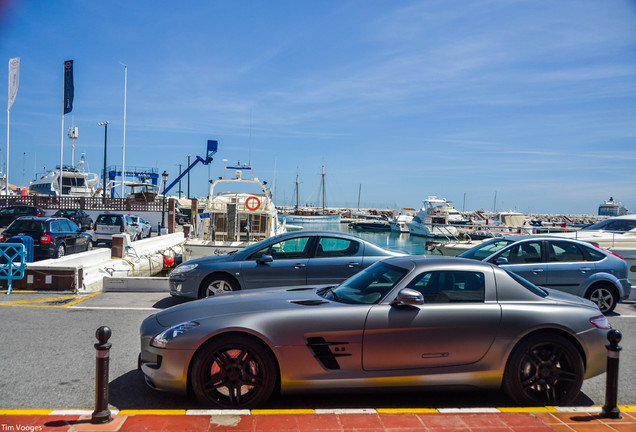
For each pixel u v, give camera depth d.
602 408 4.32
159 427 3.85
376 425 3.97
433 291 4.79
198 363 4.30
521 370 4.58
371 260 8.95
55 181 45.75
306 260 8.88
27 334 6.98
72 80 40.00
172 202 34.56
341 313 4.52
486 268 4.99
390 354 4.49
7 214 26.02
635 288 10.81
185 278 8.84
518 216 38.88
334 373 4.43
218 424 3.92
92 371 5.45
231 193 18.95
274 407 4.49
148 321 4.90
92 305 9.30
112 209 37.31
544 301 4.87
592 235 14.71
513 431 3.92
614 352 4.27
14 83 36.66
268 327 4.39
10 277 10.60
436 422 4.06
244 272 8.77
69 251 17.80
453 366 4.55
